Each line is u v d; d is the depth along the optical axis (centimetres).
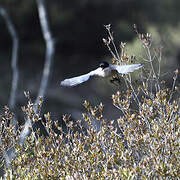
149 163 870
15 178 951
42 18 4378
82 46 5756
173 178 886
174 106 964
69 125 991
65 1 5688
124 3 5259
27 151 991
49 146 993
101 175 895
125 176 843
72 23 5700
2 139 1012
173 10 4756
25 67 5362
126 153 893
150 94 1013
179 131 917
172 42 3631
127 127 948
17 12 5488
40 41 5716
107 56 5347
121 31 4278
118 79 998
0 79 4878
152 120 952
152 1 4922
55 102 4166
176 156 891
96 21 5659
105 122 966
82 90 4131
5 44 5688
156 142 883
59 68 5434
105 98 2627
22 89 4666
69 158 947
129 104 988
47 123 988
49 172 924
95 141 943
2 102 4338
